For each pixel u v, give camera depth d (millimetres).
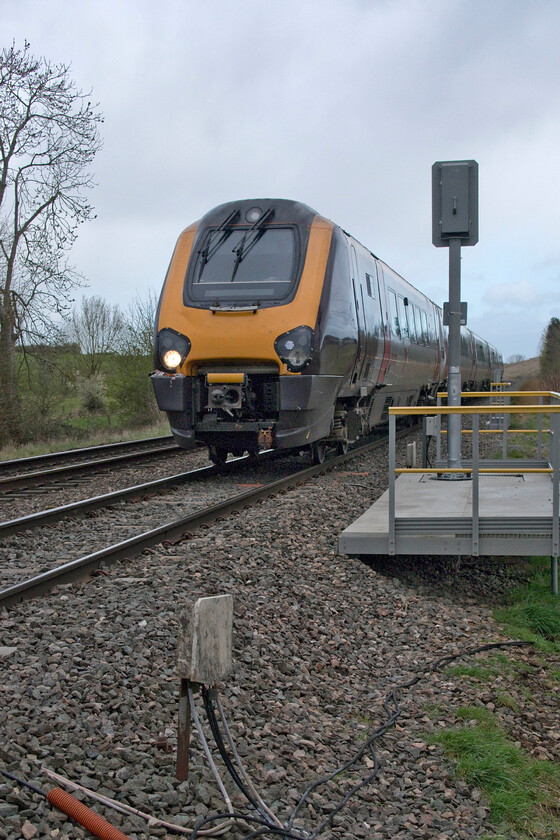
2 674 4301
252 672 4957
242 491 11227
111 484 12523
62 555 7465
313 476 12500
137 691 4309
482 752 4461
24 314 24297
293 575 7066
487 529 7555
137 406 31688
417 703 5148
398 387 18156
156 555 7172
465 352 33219
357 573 7527
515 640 6680
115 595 5832
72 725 3850
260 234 11820
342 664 5605
